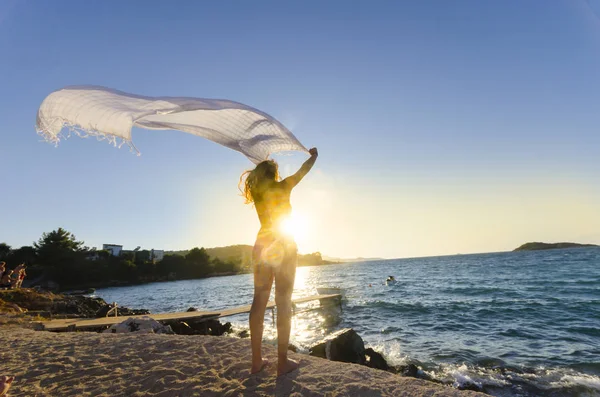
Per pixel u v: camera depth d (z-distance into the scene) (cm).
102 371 410
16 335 693
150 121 269
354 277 7162
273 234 310
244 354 412
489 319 1653
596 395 728
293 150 317
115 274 8619
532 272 5047
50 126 218
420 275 6050
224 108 271
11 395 356
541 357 995
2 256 7175
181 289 6341
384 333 1466
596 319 1500
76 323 1250
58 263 7394
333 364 362
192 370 377
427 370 935
